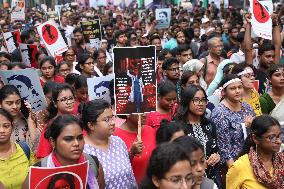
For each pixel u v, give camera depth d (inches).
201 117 227.0
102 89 269.1
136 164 204.2
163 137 179.8
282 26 481.1
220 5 1138.0
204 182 158.1
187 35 589.0
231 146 233.0
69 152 160.2
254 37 454.6
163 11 732.0
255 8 369.4
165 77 332.5
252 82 269.1
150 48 209.3
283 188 177.2
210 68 360.5
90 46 544.1
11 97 221.5
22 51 453.1
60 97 235.6
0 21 812.0
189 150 144.8
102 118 183.9
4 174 185.3
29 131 235.3
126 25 887.7
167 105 245.8
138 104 209.3
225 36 606.9
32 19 1055.6
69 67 371.6
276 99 265.3
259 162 177.3
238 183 178.9
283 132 207.8
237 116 236.2
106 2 1542.8
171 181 129.0
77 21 892.6
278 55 379.2
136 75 209.5
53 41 452.4
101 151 184.9
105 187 180.2
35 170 151.3
